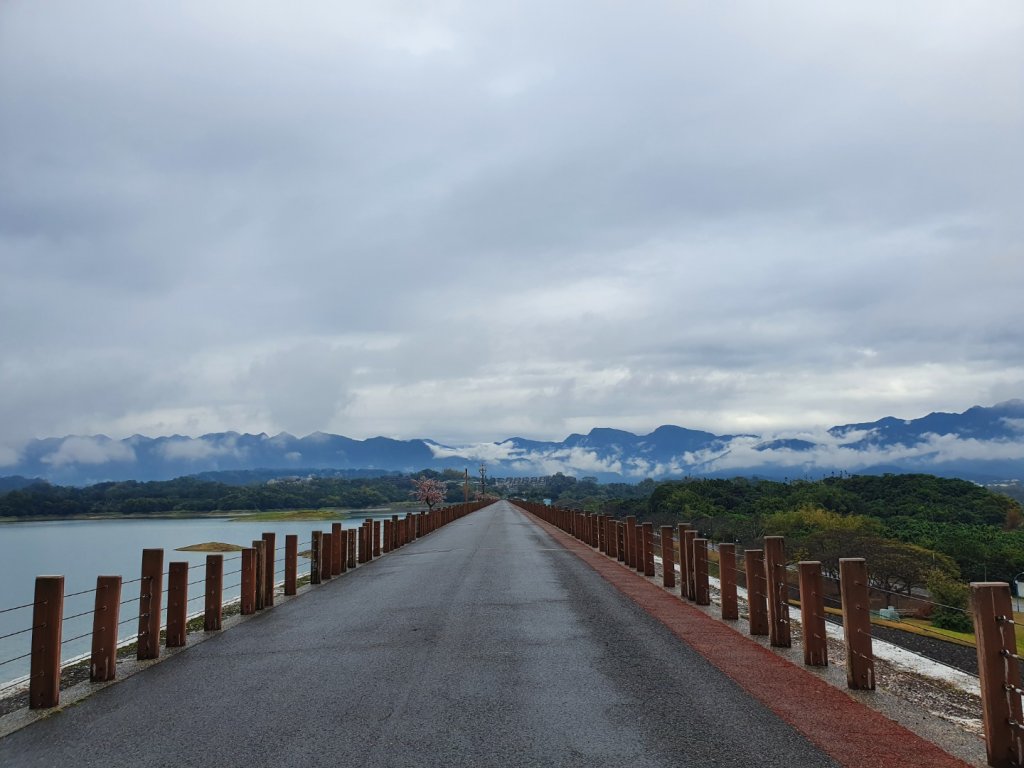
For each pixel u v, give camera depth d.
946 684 6.77
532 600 12.02
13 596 35.28
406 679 7.00
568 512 32.84
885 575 28.86
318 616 10.91
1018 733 4.64
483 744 5.17
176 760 5.02
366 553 19.67
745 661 7.60
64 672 7.85
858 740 5.18
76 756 5.16
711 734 5.33
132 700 6.57
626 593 12.80
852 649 6.50
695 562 11.51
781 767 4.68
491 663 7.60
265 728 5.64
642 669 7.29
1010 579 34.12
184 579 9.04
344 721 5.75
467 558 20.02
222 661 8.06
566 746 5.11
